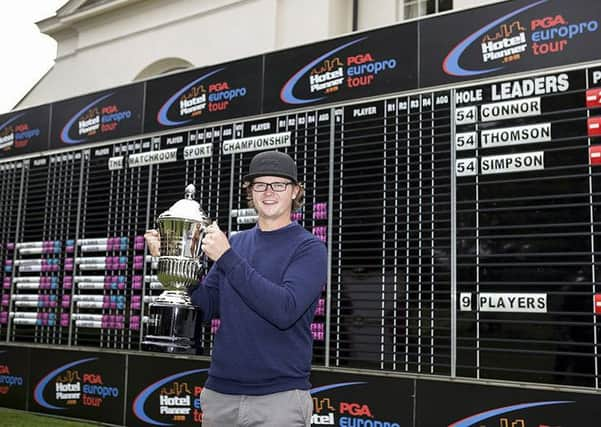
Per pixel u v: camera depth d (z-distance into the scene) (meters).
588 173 2.79
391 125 3.36
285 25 6.09
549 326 2.78
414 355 3.12
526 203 2.92
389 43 3.43
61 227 4.73
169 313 1.82
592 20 2.86
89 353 4.37
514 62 3.04
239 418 1.69
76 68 8.06
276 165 1.77
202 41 6.74
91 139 4.68
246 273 1.59
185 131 4.20
